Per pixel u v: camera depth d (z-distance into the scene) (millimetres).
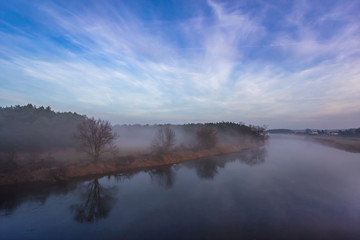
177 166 25172
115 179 19047
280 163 26906
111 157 25500
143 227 9898
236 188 16000
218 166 25219
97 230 9648
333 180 18047
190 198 13914
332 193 14547
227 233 9211
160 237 8953
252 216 10953
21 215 11336
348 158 30922
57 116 40875
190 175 20703
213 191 15352
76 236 9117
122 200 13688
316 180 18094
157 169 23391
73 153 27234
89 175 19797
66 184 17078
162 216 11102
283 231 9320
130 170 22625
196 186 16766
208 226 9906
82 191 15500
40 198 13953
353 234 9008
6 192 14898
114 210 12016
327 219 10523
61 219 10867
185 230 9539
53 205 12812
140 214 11430
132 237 8984
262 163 27078
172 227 9852
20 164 19672
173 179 19141
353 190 15203
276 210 11695
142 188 16359
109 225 10148
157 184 17500
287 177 19266
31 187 16062
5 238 8977
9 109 36656
